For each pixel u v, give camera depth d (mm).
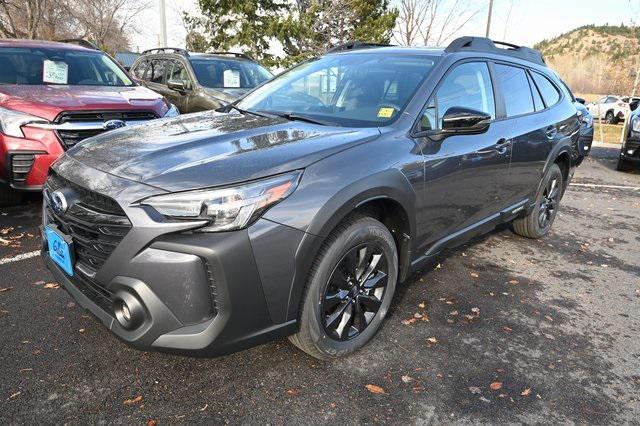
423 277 3898
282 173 2252
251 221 2127
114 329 2229
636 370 2820
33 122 4480
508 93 3988
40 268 3643
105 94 5168
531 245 4891
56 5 20406
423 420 2307
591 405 2490
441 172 3033
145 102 5297
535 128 4176
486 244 4828
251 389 2443
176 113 5820
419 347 2896
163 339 2125
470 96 3500
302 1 19172
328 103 3328
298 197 2246
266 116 3248
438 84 3201
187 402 2334
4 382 2395
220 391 2418
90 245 2283
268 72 9031
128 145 2604
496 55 3957
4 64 5504
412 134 2912
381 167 2607
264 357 2697
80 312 3049
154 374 2518
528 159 4125
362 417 2301
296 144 2514
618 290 3936
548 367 2789
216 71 8273
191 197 2078
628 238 5375
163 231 2057
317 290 2420
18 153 4461
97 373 2500
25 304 3115
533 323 3291
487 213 3777
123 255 2098
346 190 2385
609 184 8609
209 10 20219
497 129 3672
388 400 2424
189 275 2057
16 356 2594
